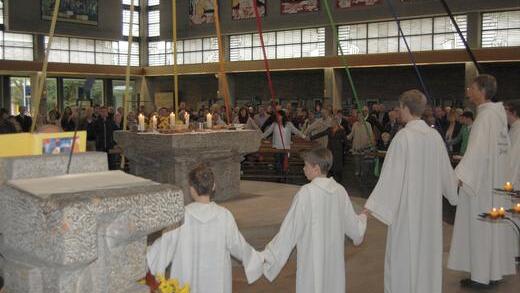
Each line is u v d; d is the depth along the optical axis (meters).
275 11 27.61
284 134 12.58
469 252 5.27
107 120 12.52
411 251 4.25
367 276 5.69
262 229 6.44
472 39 22.36
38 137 2.46
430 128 4.40
